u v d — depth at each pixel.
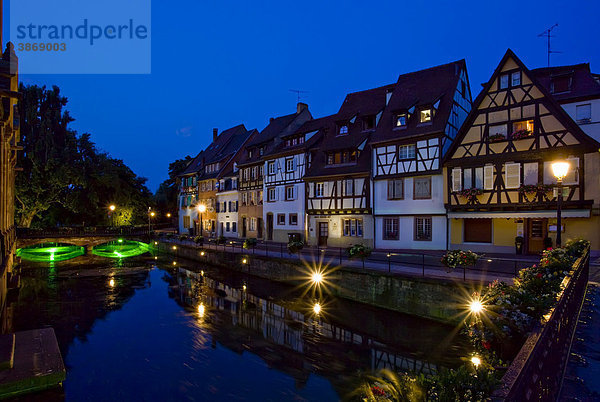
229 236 35.62
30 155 31.95
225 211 36.50
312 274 15.73
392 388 3.35
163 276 22.28
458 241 18.36
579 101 16.28
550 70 18.38
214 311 14.03
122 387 7.94
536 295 4.87
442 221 18.88
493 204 16.80
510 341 4.65
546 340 3.01
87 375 8.55
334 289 14.53
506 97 17.03
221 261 23.17
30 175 32.81
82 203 37.16
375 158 21.48
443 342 9.90
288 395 7.54
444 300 10.84
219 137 46.94
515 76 16.88
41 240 31.94
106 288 18.78
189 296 16.72
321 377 8.31
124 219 41.69
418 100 20.70
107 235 35.66
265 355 9.66
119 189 39.16
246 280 19.55
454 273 12.17
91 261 29.67
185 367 8.97
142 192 46.84
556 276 5.97
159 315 13.55
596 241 14.89
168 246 32.62
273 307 14.33
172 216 54.66
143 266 26.64
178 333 11.48
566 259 7.37
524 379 2.20
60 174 32.41
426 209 19.34
